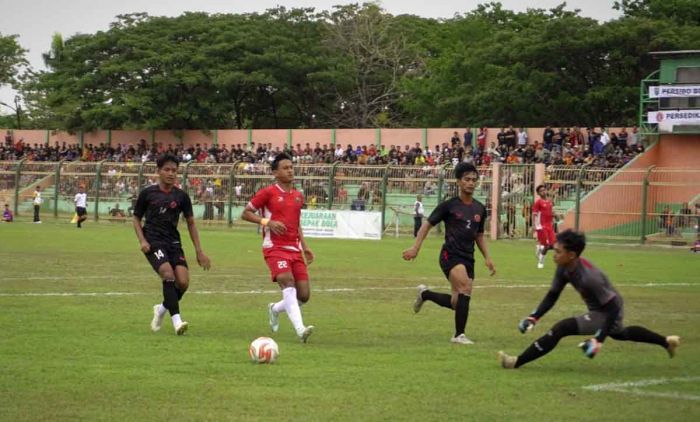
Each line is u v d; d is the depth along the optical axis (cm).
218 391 853
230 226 4703
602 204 3959
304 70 6316
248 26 6406
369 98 6581
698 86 4116
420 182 4334
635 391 881
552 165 4278
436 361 1034
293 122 6700
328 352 1086
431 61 6206
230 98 6350
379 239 3950
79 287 1795
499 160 4584
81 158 6022
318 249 3219
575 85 5275
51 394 831
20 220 5116
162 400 814
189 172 4862
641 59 5091
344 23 6681
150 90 6125
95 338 1156
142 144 5997
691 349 1155
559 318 1459
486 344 1172
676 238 3812
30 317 1345
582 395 862
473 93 5622
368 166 4431
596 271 932
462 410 794
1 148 6291
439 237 4138
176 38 6431
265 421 745
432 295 1252
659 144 4256
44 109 7794
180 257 1248
